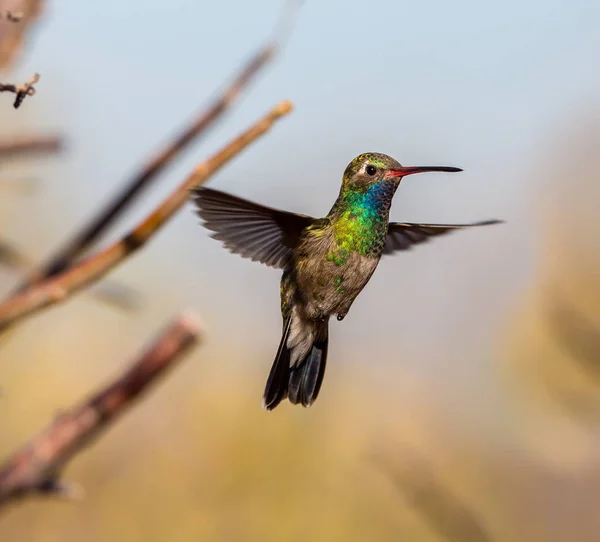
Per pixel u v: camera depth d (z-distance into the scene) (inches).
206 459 524.1
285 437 532.4
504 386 513.7
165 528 505.4
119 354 521.0
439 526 380.2
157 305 559.5
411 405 554.9
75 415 132.6
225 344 561.0
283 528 512.7
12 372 491.5
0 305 127.1
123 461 514.3
